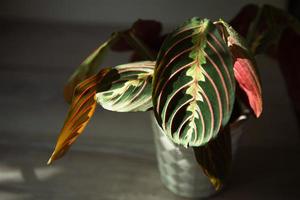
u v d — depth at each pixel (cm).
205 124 63
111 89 68
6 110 97
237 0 108
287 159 89
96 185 85
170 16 112
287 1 108
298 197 83
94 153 90
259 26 81
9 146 91
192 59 63
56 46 111
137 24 81
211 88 63
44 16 117
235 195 83
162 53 63
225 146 69
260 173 87
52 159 70
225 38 67
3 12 117
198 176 79
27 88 102
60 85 102
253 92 66
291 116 96
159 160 82
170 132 63
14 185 85
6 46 111
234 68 66
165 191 84
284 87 101
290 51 90
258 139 92
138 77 69
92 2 113
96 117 97
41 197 84
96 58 76
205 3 109
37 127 94
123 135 93
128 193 84
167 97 63
